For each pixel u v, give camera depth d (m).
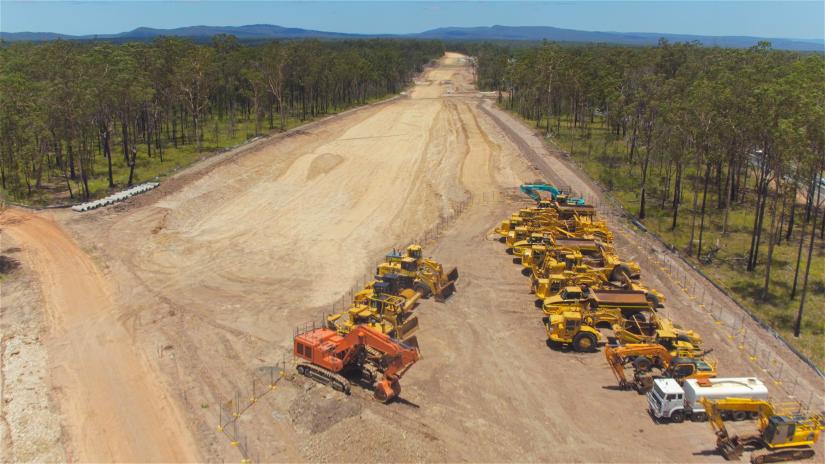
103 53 83.19
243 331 38.03
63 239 53.69
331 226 61.06
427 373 33.06
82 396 30.81
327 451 26.64
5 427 28.27
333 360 31.55
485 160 88.56
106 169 79.00
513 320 39.72
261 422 28.70
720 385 29.27
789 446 26.36
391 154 92.56
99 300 42.41
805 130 38.72
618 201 69.12
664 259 51.25
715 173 77.62
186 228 59.06
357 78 152.38
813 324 40.19
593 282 42.81
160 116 95.94
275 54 115.06
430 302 42.44
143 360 34.31
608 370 33.78
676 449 27.06
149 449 26.84
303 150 93.69
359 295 38.88
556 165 83.94
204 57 93.06
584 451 26.89
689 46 106.69
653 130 64.12
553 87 111.38
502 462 26.16
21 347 35.75
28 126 63.25
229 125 106.44
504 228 55.66
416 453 26.61
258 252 53.19
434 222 62.38
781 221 55.56
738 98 48.81
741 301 43.53
